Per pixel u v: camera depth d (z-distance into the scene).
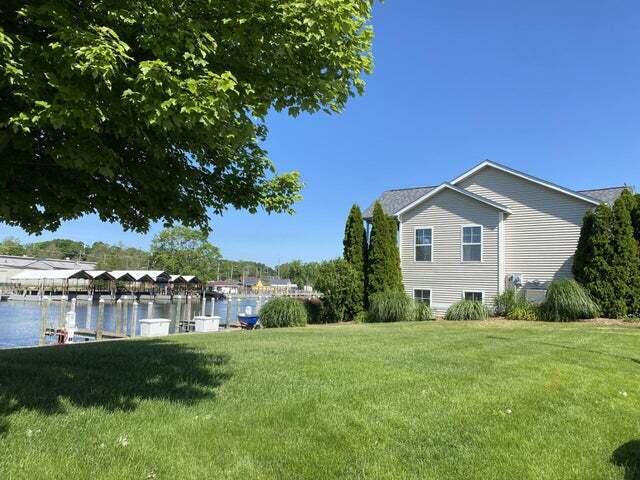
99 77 3.70
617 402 5.84
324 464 3.93
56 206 5.42
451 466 3.94
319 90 4.89
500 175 20.45
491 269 20.19
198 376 6.81
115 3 3.89
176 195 6.27
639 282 16.36
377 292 20.64
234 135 4.56
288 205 7.02
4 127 4.12
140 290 77.75
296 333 13.17
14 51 3.80
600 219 16.70
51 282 74.94
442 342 10.57
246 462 3.93
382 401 5.61
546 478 3.77
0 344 22.97
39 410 4.95
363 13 4.95
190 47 3.97
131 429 4.50
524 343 10.40
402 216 22.58
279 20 4.24
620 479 3.77
